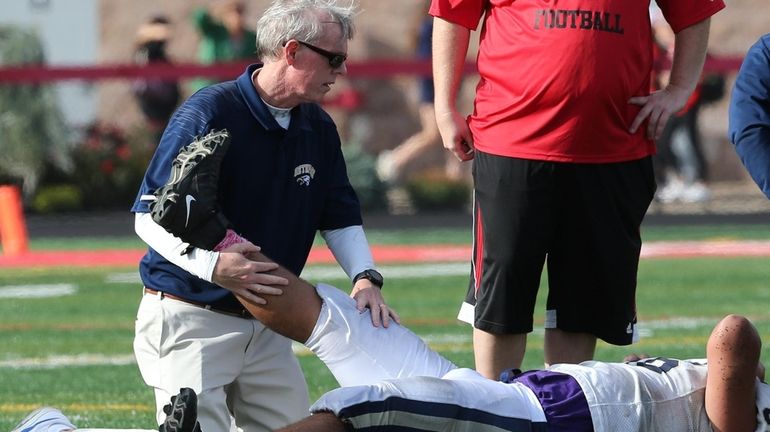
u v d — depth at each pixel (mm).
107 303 34375
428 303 33750
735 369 14539
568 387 14656
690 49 18703
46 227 49844
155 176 16062
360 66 52906
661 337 28719
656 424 14789
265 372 17125
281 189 16781
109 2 61375
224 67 52281
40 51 55656
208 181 14984
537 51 17719
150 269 16750
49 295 35750
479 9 18672
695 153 53406
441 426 13992
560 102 17656
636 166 18266
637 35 17875
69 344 29000
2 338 29781
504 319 18328
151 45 57156
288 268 17188
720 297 34312
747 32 62062
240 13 54969
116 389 24297
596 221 18109
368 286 16422
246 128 16484
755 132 17109
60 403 23094
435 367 15570
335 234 17531
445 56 18797
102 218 51938
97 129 53656
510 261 18141
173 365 16516
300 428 13617
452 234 47281
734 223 48719
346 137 57656
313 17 16172
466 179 56469
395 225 49531
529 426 14281
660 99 18219
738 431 14836
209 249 15242
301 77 16344
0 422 21578
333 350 15516
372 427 13828
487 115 18250
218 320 16578
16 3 60750
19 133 51688
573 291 18469
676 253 42094
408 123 57844
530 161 17891
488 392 14281
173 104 53781
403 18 62156
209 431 16391
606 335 18516
